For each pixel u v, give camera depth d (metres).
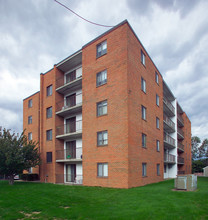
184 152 41.00
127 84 16.05
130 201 10.04
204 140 76.69
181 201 9.62
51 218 7.86
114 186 15.45
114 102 16.64
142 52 20.19
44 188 16.33
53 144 22.73
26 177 25.86
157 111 23.31
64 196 12.20
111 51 17.67
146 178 18.02
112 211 8.34
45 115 24.84
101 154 16.84
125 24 16.97
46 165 23.42
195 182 13.52
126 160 15.07
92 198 11.37
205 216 7.46
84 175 17.92
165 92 31.91
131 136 15.88
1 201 11.34
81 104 20.06
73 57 21.91
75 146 22.08
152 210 8.22
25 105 30.47
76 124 22.27
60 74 24.66
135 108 17.12
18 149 19.83
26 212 8.99
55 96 23.69
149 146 19.67
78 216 7.92
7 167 19.28
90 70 19.22
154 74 23.36
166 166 29.81
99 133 17.42
